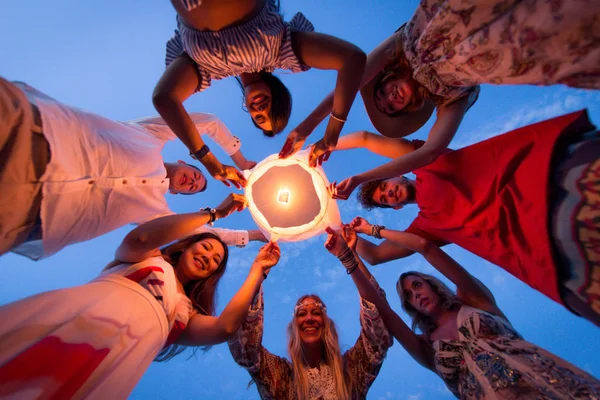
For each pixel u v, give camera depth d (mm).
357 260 2619
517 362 1753
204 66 1514
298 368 2387
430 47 1423
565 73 1110
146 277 1816
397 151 2436
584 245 1250
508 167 1626
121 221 1925
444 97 1798
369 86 1929
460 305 2342
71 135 1510
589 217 1212
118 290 1669
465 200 1865
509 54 1167
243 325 2246
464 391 1979
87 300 1491
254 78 1742
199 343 2072
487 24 1191
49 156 1312
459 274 2309
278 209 2109
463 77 1445
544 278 1483
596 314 1331
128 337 1491
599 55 995
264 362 2365
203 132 2711
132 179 1849
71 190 1466
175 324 1975
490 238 1781
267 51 1439
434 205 2084
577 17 966
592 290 1286
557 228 1342
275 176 2074
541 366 1713
